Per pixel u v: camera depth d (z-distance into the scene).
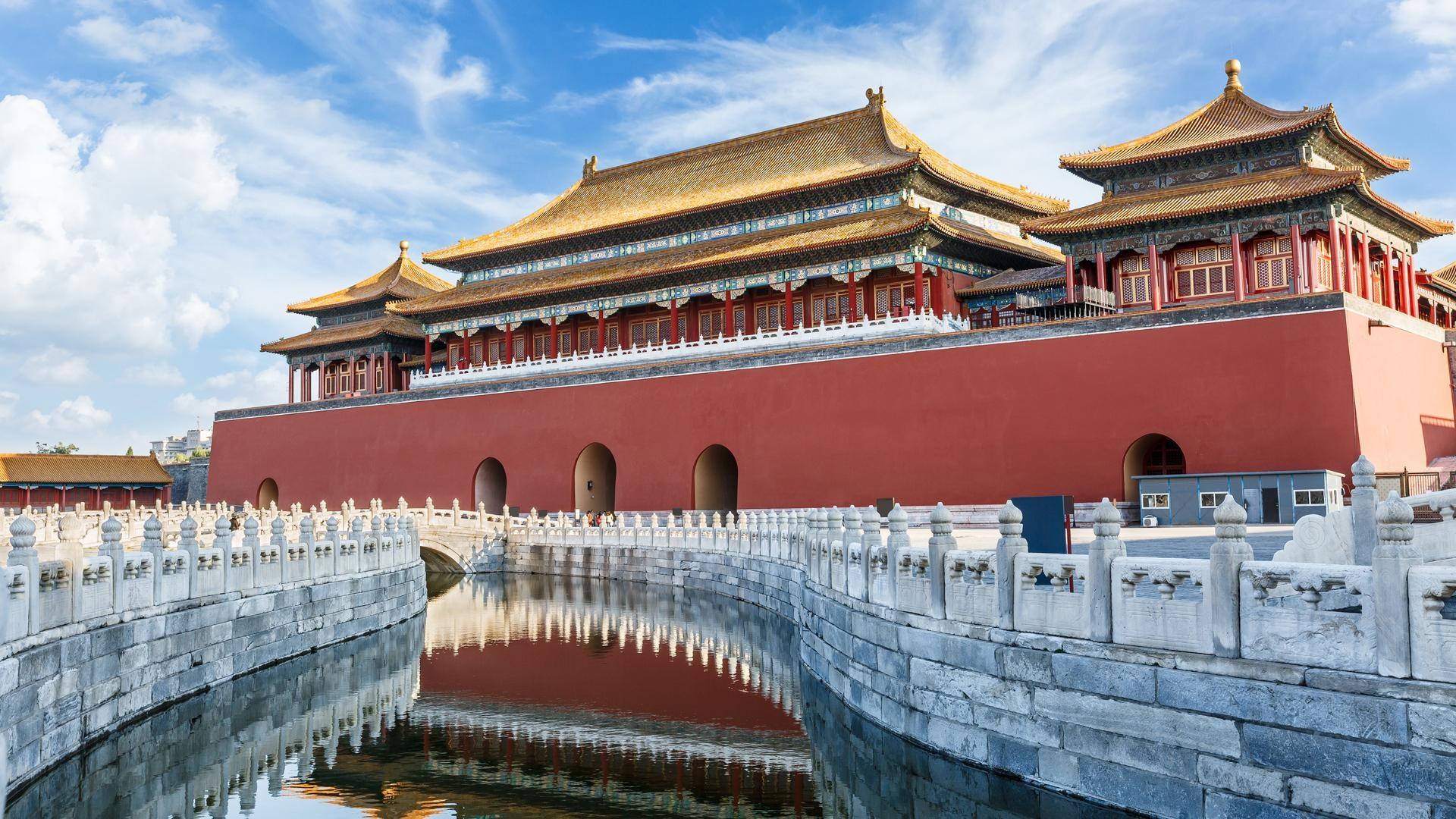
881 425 56.94
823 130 75.19
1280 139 53.25
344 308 96.31
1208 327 48.41
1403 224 57.84
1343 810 13.58
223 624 28.20
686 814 19.72
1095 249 56.06
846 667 25.31
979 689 18.97
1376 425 46.81
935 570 20.23
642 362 69.38
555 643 36.88
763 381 61.72
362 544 38.41
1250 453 46.75
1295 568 14.28
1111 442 50.03
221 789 21.39
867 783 21.42
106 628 22.39
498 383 74.19
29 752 19.02
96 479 87.88
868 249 62.94
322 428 83.88
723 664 32.78
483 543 63.25
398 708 27.48
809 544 31.33
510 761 23.05
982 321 65.12
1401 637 13.16
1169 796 15.52
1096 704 16.62
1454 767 12.63
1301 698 14.05
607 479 73.94
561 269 79.44
